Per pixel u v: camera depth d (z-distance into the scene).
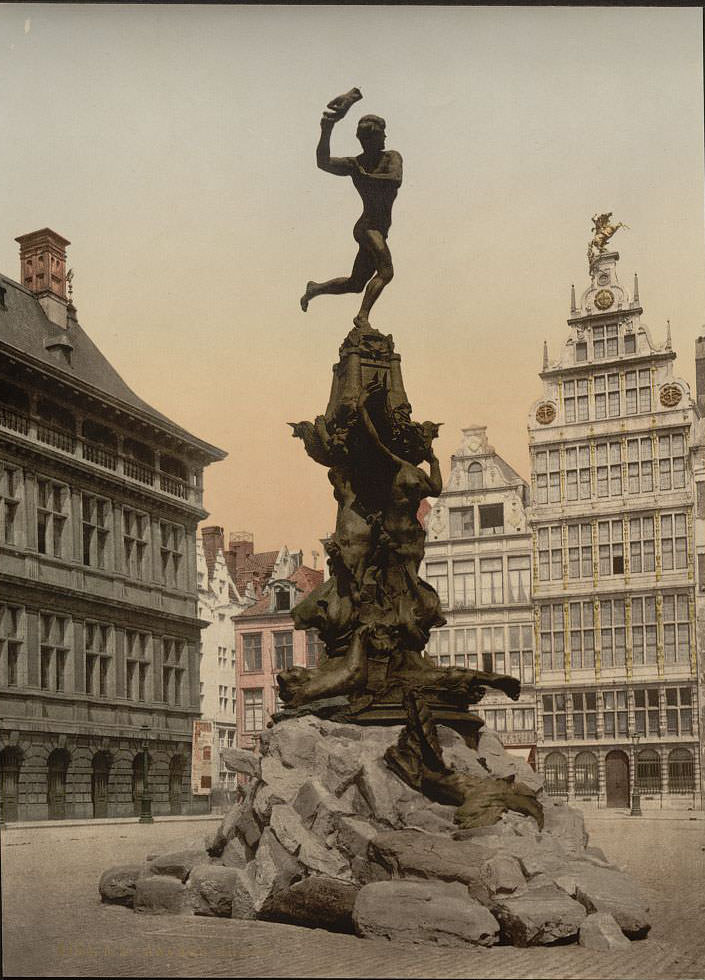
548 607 35.97
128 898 12.80
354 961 9.56
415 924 10.26
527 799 12.12
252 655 36.66
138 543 36.88
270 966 9.55
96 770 35.28
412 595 14.12
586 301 36.28
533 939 10.15
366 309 14.69
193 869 12.45
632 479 35.62
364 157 15.02
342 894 10.94
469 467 36.62
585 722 35.22
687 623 34.81
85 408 35.53
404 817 11.88
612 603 35.41
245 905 11.56
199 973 9.52
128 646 36.69
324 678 13.50
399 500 14.12
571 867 11.16
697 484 35.09
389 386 14.43
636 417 35.62
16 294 34.84
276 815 11.85
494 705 35.88
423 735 12.43
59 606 34.84
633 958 9.84
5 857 18.94
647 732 34.97
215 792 36.38
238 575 37.72
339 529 14.13
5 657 33.25
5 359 32.75
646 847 18.77
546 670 35.78
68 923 11.62
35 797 33.28
